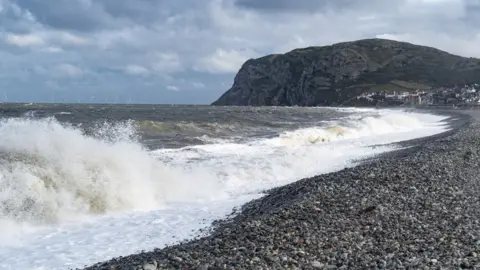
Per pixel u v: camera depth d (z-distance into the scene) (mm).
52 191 10781
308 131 31031
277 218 9055
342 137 32156
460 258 6453
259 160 18156
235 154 19562
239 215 10773
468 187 11773
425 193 10922
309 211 9500
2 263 7762
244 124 37125
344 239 7703
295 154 20078
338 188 11727
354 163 18344
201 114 49469
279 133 30328
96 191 11484
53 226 9992
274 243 7590
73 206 10891
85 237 9250
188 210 11500
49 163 11336
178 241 8922
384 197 10594
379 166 14836
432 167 14352
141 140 23125
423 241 7406
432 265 6223
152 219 10641
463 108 102562
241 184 14805
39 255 8172
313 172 16922
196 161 17312
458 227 8195
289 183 14641
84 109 57844
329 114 67375
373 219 8836
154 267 6676
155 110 62906
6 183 10148
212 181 14578
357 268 6355
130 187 12164
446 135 28797
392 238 7656
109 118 38344
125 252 8320
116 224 10211
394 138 31422
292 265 6602
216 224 10070
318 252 7137
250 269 6461
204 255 7207
